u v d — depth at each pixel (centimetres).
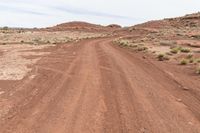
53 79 1542
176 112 1018
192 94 1298
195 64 2277
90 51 3400
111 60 2491
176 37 6625
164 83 1530
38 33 10400
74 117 929
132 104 1101
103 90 1318
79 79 1566
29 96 1168
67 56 2742
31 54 2923
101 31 15600
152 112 1007
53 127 836
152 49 3850
